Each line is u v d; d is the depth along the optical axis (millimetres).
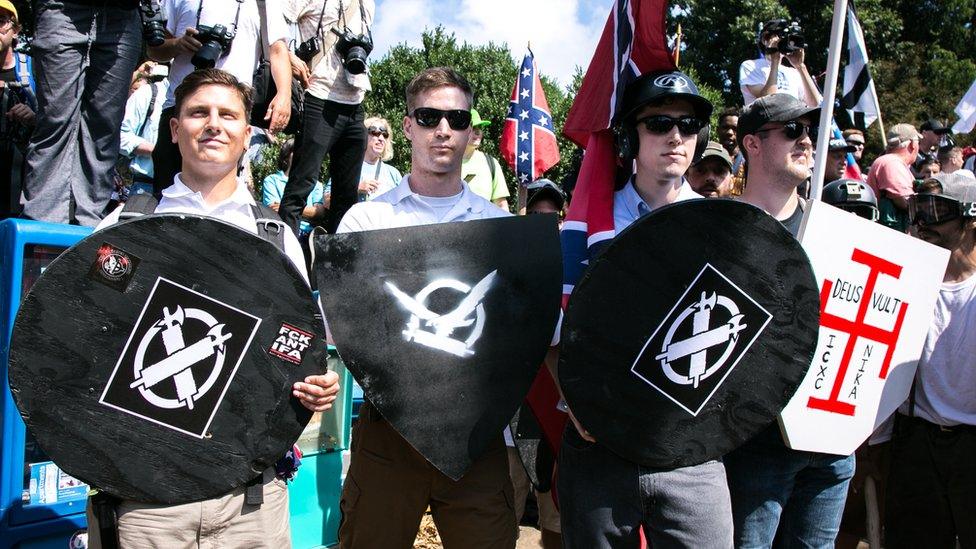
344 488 3039
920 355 3408
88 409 2307
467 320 2719
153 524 2404
